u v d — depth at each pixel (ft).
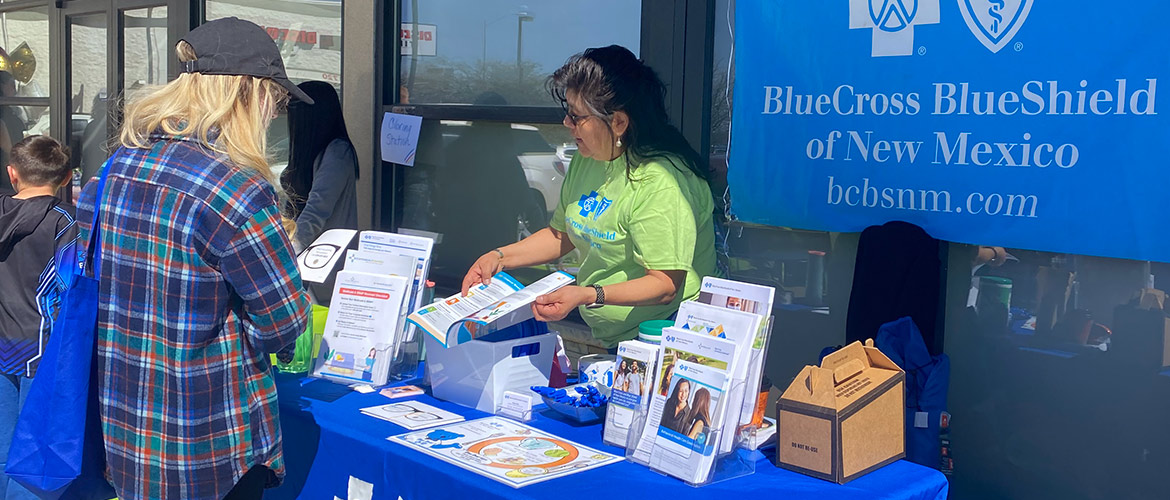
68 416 6.37
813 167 9.68
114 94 19.15
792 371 10.25
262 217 6.22
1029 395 8.84
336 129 12.79
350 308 8.75
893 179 9.16
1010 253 8.82
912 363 8.55
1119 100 7.87
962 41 8.61
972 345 9.14
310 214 12.18
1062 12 8.07
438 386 8.20
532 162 12.50
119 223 6.30
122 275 6.29
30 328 11.28
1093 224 8.12
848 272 9.71
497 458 6.63
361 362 8.63
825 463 6.34
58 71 20.80
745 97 10.11
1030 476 8.89
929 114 8.88
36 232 11.43
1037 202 8.38
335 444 7.31
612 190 8.73
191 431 6.25
